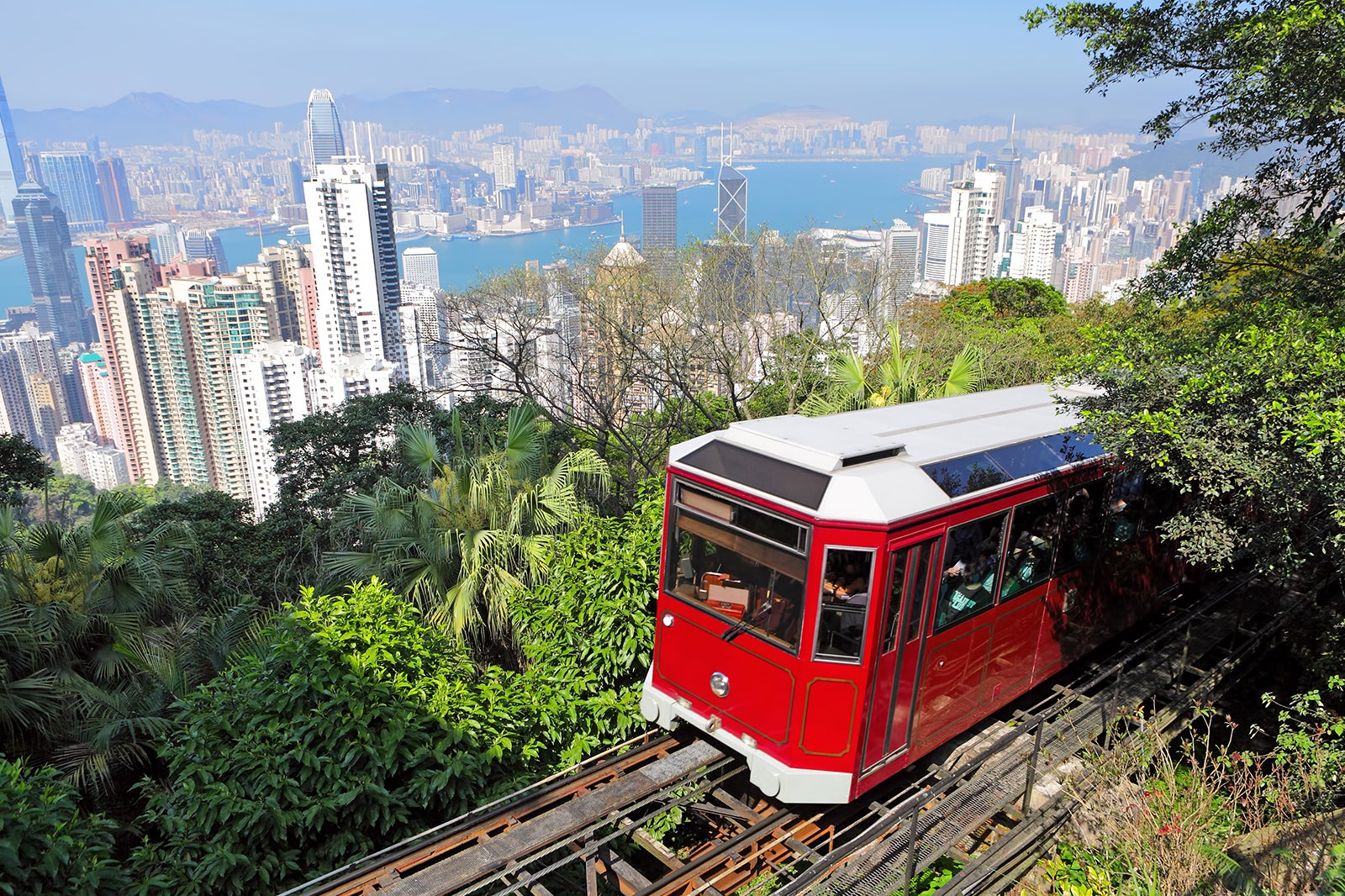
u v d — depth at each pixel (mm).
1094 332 7949
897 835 6617
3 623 8297
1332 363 5531
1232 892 5758
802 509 6055
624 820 7383
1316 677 8828
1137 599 9695
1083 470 8031
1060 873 6625
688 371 19797
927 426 7695
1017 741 8055
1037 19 9711
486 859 5691
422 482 16266
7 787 5594
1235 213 9859
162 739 7617
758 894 6652
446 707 7379
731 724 6812
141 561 9992
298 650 7324
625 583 8414
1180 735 9273
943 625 6746
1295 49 7324
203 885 5980
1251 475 5773
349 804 6668
